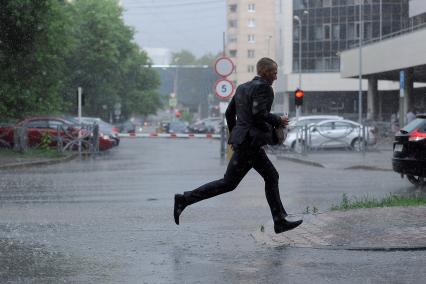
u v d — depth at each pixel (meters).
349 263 11.02
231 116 13.04
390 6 126.50
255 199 20.31
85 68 96.50
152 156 49.38
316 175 29.91
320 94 139.88
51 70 54.31
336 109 139.12
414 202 16.94
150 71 133.25
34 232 14.39
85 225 15.43
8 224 15.56
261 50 187.38
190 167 36.41
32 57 50.66
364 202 17.48
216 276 10.14
